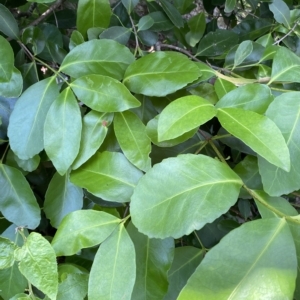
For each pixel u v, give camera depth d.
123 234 0.19
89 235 0.20
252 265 0.17
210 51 0.36
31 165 0.25
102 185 0.22
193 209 0.18
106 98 0.22
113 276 0.18
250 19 0.39
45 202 0.25
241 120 0.20
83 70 0.24
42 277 0.18
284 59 0.25
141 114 0.26
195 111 0.20
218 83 0.25
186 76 0.23
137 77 0.24
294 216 0.19
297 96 0.21
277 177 0.19
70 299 0.20
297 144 0.20
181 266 0.25
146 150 0.23
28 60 0.30
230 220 0.29
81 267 0.24
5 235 0.24
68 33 0.42
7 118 0.25
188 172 0.19
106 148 0.25
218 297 0.17
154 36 0.34
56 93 0.23
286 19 0.36
